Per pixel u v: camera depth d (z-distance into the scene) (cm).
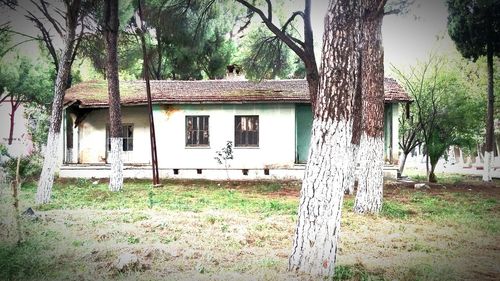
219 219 980
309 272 552
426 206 1220
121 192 1484
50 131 1259
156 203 1241
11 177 1480
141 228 883
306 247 557
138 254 680
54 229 862
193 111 2047
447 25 2244
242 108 2027
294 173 1961
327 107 565
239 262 641
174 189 1617
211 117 2039
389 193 1508
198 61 2997
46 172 1247
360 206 1082
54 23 1275
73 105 2017
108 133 2102
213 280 554
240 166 2017
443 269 612
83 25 1506
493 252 720
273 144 2011
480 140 2597
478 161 3203
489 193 1566
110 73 1520
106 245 739
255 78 1647
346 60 563
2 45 1952
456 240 807
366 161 1083
